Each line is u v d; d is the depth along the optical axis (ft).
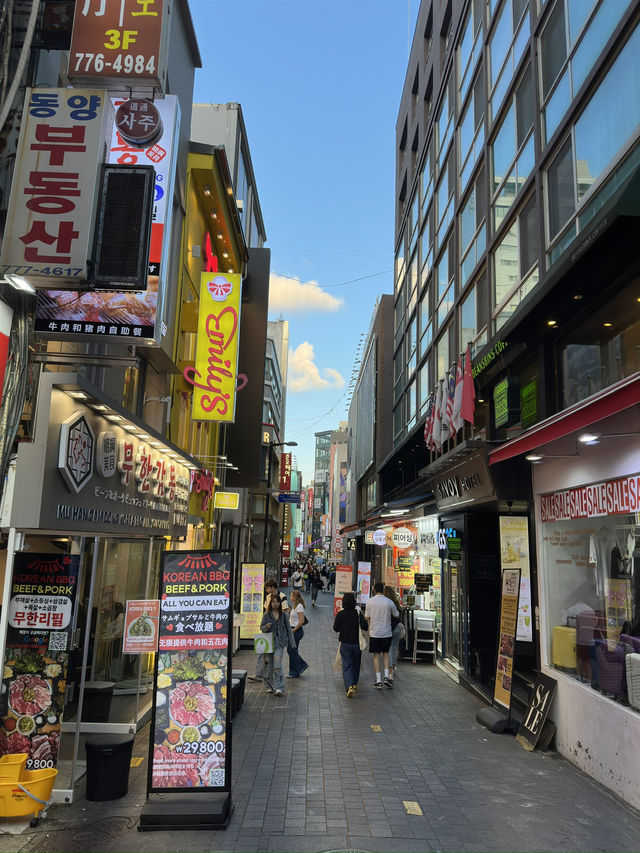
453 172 55.06
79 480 19.98
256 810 17.80
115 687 26.35
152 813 16.44
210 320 44.80
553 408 30.89
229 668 18.26
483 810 18.12
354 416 171.12
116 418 23.09
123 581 27.73
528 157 34.96
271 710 30.78
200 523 49.14
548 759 23.65
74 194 20.04
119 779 18.69
